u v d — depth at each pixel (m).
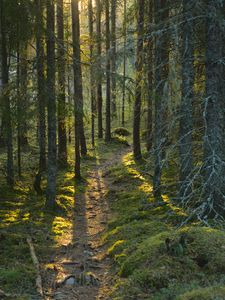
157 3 12.95
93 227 12.43
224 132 8.48
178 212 11.04
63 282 8.08
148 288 7.16
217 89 8.38
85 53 17.44
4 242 10.22
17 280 7.88
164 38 8.62
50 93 13.61
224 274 7.21
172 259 7.65
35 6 13.53
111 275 8.40
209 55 8.38
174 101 8.48
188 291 6.50
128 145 30.44
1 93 14.88
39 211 13.53
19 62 15.80
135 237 10.15
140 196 14.94
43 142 16.28
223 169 7.95
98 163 23.75
